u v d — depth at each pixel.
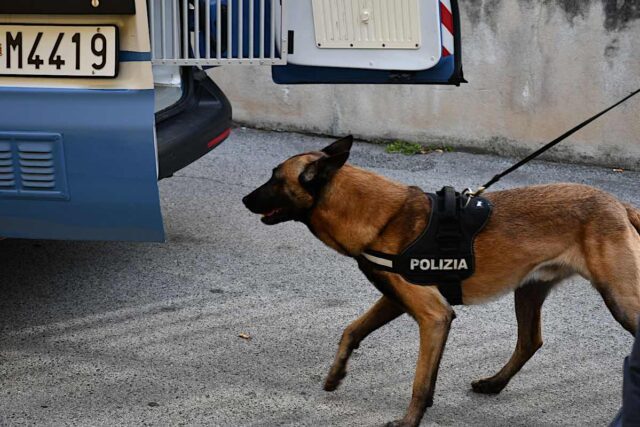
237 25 4.68
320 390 4.31
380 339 4.82
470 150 8.06
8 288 5.38
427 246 3.76
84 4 3.98
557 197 3.84
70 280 5.50
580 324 5.05
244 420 4.03
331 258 5.91
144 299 5.27
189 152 4.87
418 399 3.83
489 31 7.67
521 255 3.81
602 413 4.15
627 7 7.20
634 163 7.57
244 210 6.71
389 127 8.26
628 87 7.38
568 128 7.67
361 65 4.92
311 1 4.87
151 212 4.12
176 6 4.49
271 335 4.86
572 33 7.42
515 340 4.83
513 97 7.77
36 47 4.05
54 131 4.04
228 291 5.39
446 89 7.96
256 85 8.59
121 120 4.02
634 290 3.68
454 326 4.99
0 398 4.16
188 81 5.24
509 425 4.05
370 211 3.79
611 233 3.72
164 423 3.99
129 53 4.02
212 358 4.60
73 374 4.40
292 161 3.84
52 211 4.14
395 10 4.82
